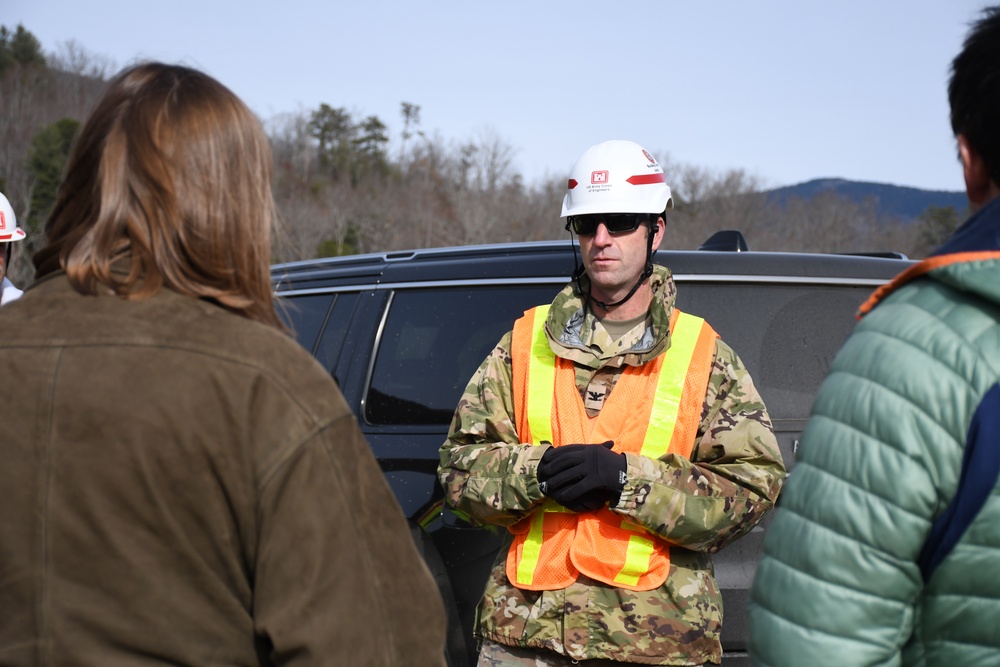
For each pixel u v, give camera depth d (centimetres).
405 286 322
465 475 235
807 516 118
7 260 391
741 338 271
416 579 123
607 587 218
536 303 292
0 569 115
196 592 114
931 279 119
